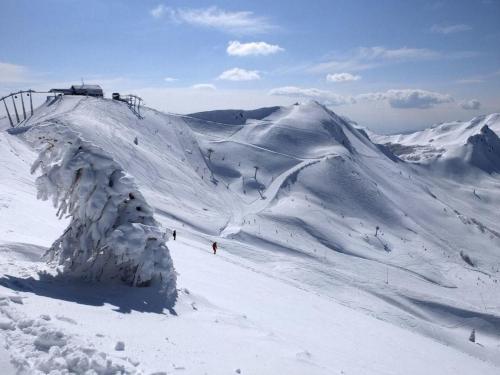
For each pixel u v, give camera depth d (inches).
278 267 3201.3
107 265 560.7
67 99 7573.8
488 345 3265.3
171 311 528.7
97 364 291.0
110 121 7106.3
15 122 7234.3
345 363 568.7
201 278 967.6
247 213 6505.9
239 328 534.3
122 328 405.4
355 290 3179.1
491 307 4963.1
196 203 5812.0
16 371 271.7
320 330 794.2
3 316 339.3
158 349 369.1
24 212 1063.0
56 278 527.5
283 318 794.8
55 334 315.0
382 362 688.4
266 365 399.9
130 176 561.6
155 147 7445.9
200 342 425.4
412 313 3570.4
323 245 6023.6
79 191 530.6
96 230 538.3
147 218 579.2
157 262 573.9
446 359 934.4
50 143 543.2
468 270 6633.9
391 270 5452.8
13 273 505.0
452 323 3698.3
